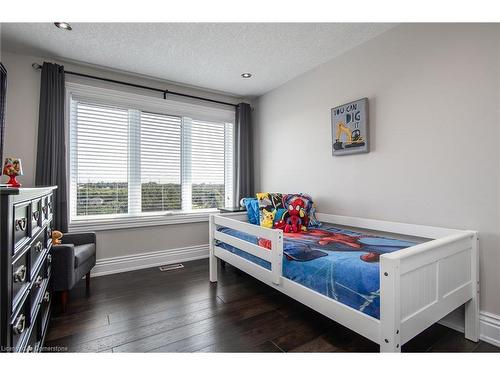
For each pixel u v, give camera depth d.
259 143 3.65
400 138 1.99
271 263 1.75
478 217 1.58
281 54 2.44
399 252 1.15
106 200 2.80
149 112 3.05
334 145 2.48
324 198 2.66
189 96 3.24
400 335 1.10
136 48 2.30
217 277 2.66
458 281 1.45
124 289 2.34
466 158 1.63
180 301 2.09
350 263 1.41
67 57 2.45
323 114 2.65
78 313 1.89
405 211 1.96
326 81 2.60
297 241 1.96
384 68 2.08
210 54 2.42
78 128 2.65
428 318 1.25
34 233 1.20
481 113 1.57
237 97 3.63
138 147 2.97
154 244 3.05
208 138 3.48
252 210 2.70
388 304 1.09
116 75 2.81
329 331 1.65
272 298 2.15
